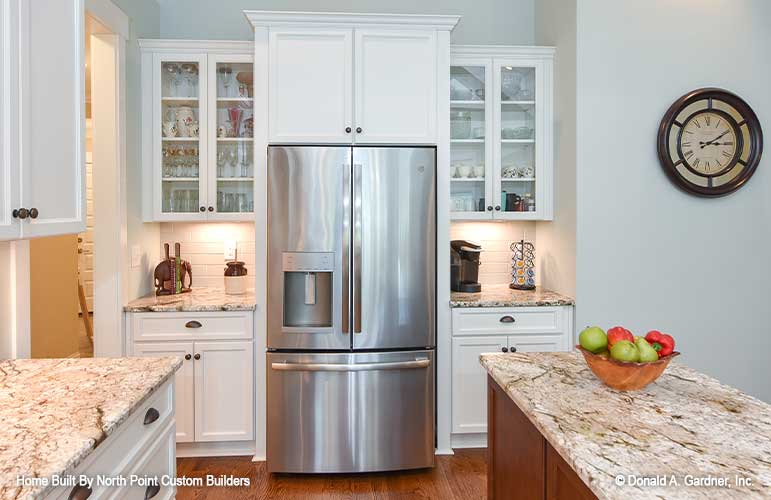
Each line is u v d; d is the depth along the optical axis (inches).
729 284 120.5
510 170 132.3
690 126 117.6
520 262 135.9
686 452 42.7
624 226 118.0
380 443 107.3
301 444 106.5
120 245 111.1
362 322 107.0
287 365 105.0
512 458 62.3
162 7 136.8
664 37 118.1
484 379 118.2
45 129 62.8
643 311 118.5
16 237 57.2
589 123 117.0
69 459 40.6
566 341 119.6
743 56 120.0
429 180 108.4
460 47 126.4
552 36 130.7
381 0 140.9
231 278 125.7
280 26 112.1
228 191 127.3
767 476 38.5
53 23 64.5
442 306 116.0
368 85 113.7
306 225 106.1
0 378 61.1
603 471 39.3
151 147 123.3
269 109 112.4
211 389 113.3
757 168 120.4
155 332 112.0
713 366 120.3
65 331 178.4
